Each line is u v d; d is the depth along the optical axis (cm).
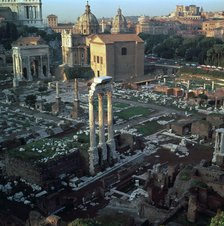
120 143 9094
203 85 16725
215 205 5597
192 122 10400
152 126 10919
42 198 6400
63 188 7094
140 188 7006
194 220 5125
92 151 7606
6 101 14088
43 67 19138
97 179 7525
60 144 8169
